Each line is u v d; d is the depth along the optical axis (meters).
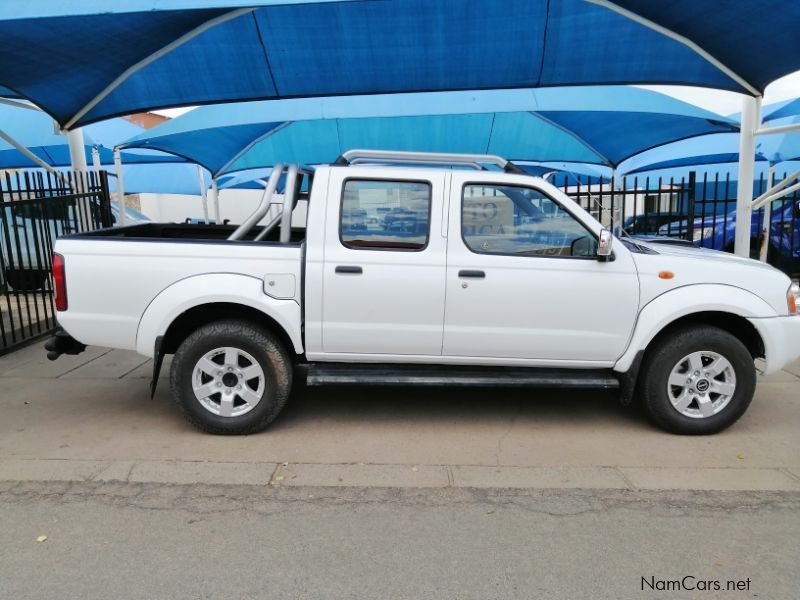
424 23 6.24
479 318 4.33
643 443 4.40
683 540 3.14
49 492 3.61
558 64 7.23
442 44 6.72
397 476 3.86
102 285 4.29
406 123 11.77
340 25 6.25
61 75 6.43
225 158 13.68
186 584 2.75
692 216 8.88
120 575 2.81
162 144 11.61
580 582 2.79
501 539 3.14
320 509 3.43
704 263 4.41
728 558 2.98
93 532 3.18
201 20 5.91
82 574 2.82
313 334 4.35
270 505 3.47
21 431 4.54
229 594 2.69
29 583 2.75
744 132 7.67
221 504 3.48
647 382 4.47
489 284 4.29
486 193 4.33
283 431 4.56
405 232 4.32
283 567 2.88
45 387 5.57
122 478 3.79
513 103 9.71
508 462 4.08
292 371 4.48
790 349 4.45
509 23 6.23
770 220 11.51
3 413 4.91
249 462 4.03
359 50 6.82
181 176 17.69
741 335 4.73
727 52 6.42
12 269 8.78
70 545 3.05
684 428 4.48
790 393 5.46
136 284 4.28
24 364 6.29
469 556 2.99
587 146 13.05
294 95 8.11
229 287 4.24
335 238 4.30
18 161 14.41
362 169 4.31
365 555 2.99
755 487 3.73
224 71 7.30
